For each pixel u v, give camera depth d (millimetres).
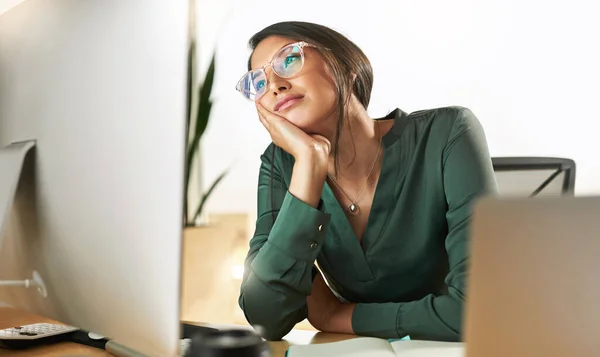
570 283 324
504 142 1827
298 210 1123
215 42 2096
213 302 1925
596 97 1764
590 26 1754
